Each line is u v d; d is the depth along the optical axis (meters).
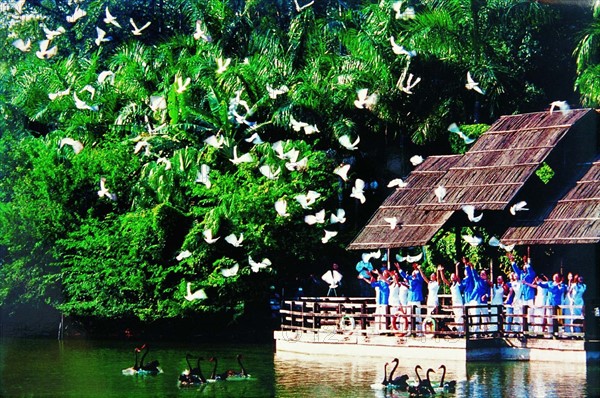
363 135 50.59
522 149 39.38
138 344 43.62
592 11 52.53
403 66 48.53
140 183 47.75
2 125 56.62
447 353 35.88
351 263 47.19
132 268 46.38
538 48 52.53
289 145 45.91
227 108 47.62
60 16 63.25
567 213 36.94
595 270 41.03
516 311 36.84
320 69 50.16
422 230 38.84
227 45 52.59
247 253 45.41
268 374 33.81
